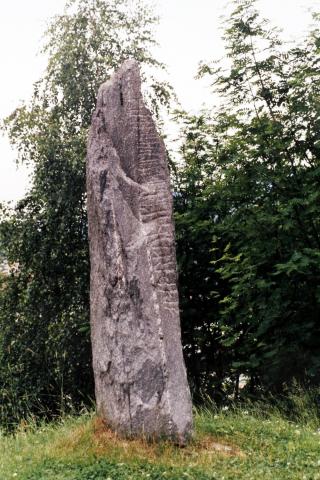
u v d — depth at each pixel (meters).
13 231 15.63
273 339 12.27
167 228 7.93
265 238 12.42
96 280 8.25
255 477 6.45
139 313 7.60
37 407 14.70
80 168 14.93
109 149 8.13
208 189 13.28
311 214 12.17
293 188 12.43
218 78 12.80
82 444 7.48
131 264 7.70
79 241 15.66
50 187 15.24
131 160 8.09
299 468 6.79
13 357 15.47
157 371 7.43
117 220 7.81
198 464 6.75
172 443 7.29
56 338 14.91
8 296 15.92
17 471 6.76
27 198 15.76
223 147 13.99
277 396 12.24
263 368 12.89
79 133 15.37
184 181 15.01
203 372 14.77
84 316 14.85
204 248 14.52
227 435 7.98
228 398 13.56
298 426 8.72
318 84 12.11
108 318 7.83
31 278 15.89
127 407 7.52
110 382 7.78
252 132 12.60
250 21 12.60
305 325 11.62
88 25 15.98
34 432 9.63
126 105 8.20
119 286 7.69
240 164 12.93
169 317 7.64
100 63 15.83
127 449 7.13
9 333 15.66
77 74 15.76
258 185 12.70
